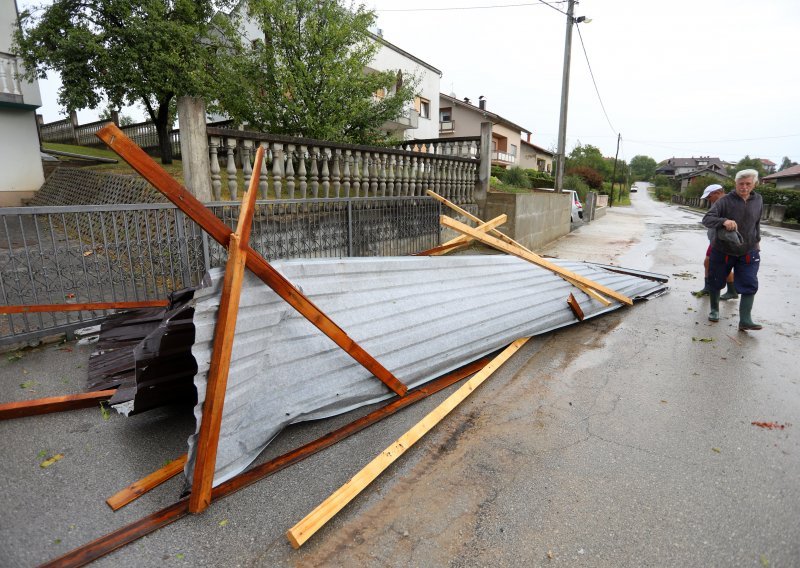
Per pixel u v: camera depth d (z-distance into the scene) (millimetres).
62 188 12586
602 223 21859
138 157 2004
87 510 2221
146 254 4746
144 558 1958
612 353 4492
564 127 17406
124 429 2922
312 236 6477
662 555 2023
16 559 1912
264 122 10133
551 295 5281
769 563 1987
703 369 4125
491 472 2609
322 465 2629
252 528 2148
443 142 10977
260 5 9594
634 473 2609
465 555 2020
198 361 2248
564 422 3180
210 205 5148
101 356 3730
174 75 13570
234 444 2502
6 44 13211
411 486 2482
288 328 2924
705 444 2920
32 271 4152
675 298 6762
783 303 6551
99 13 13688
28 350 4066
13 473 2473
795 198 26234
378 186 8125
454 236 9938
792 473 2631
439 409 3217
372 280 3578
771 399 3557
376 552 2031
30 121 13859
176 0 14141
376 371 3191
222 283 2494
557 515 2270
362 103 10211
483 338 4199
